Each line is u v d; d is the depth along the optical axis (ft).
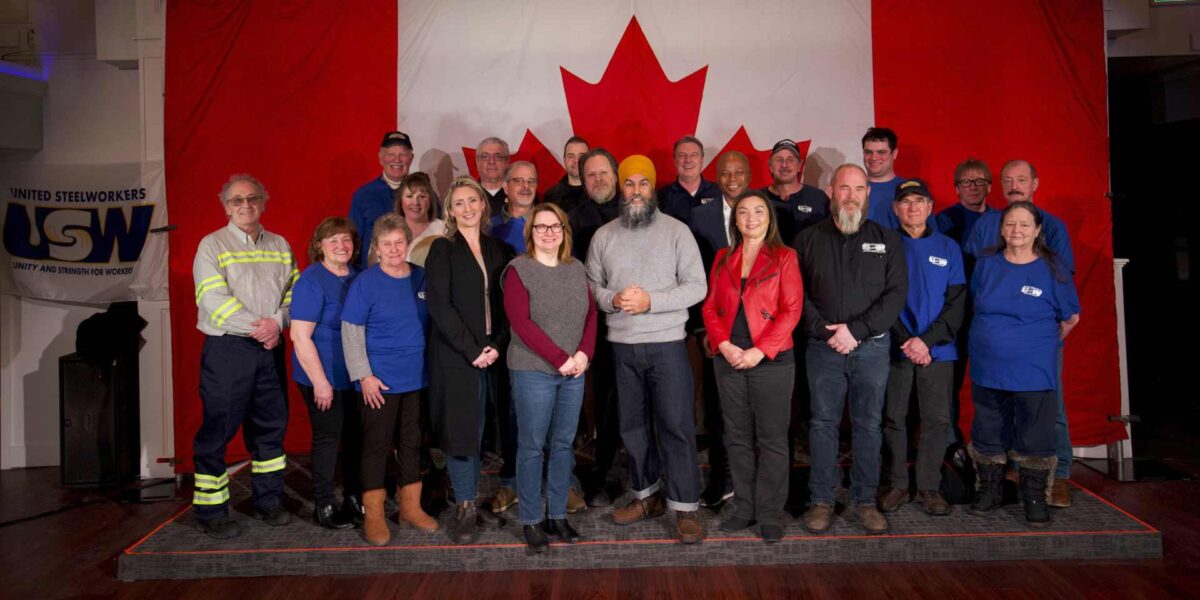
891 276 10.11
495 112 14.84
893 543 10.19
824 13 14.70
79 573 10.54
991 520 10.66
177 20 14.44
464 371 10.09
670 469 10.27
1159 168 19.17
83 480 14.44
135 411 15.10
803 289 10.38
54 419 16.28
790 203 12.66
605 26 14.79
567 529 10.27
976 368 10.91
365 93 14.71
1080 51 14.38
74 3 15.97
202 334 14.61
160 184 14.93
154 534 10.88
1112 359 14.44
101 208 15.11
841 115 14.73
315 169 14.67
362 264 12.86
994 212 11.92
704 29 14.79
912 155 14.64
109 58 15.10
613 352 10.38
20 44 15.99
